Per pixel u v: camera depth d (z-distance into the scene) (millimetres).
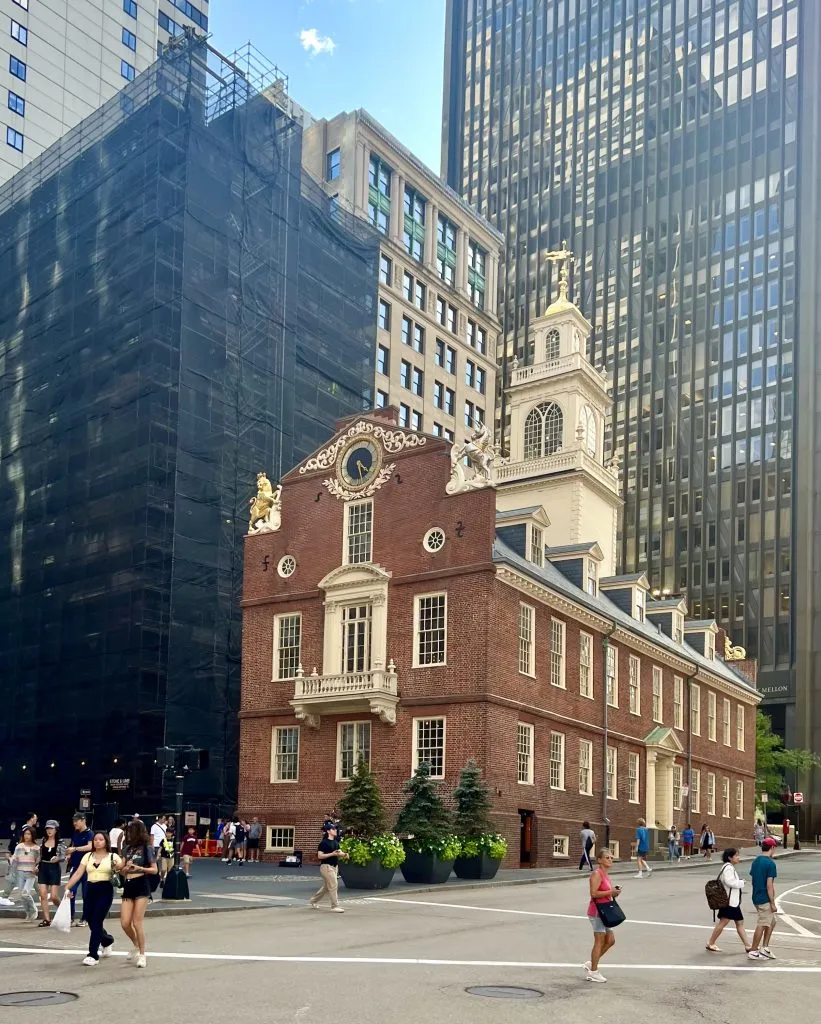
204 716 62906
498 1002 13812
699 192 133875
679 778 59469
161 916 23812
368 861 31375
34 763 66750
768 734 85812
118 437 66062
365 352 83062
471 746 40844
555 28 160375
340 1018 12336
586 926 23844
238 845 44312
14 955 17391
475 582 42156
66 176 76750
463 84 173750
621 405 134500
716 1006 14320
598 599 54312
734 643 115188
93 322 70562
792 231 122562
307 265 78312
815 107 121812
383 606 44312
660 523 126125
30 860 22625
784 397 118375
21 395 76625
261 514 50375
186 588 63344
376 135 94188
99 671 63375
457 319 103188
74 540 67812
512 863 41344
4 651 72250
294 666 47406
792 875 47219
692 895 33562
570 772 46969
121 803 60250
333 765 44688
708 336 128000
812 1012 14164
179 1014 12359
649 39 145375
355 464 47188
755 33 132125
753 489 118500
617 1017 13156
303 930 21469
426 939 20500
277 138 76625
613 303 140125
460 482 43344
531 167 158000
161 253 66688
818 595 107188
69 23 102812
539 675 45125
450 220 104062
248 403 69750
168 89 72250
